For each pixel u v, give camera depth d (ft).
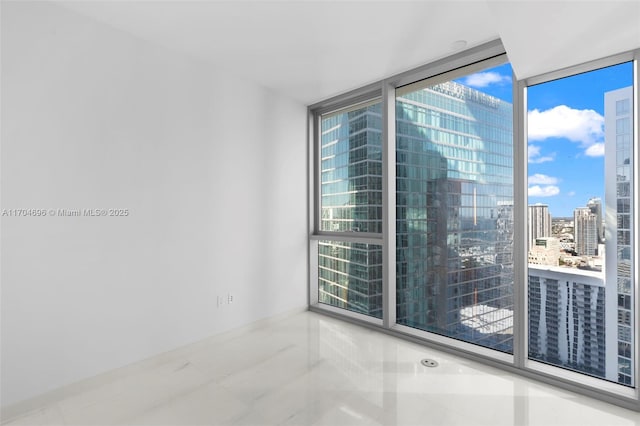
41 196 6.81
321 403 6.84
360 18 7.44
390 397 7.06
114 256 7.88
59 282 7.06
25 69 6.57
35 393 6.73
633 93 6.87
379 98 11.43
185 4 6.96
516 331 8.10
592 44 6.07
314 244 13.48
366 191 11.81
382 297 10.93
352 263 12.41
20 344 6.57
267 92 11.61
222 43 8.63
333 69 10.16
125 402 6.92
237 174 10.65
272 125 11.80
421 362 8.73
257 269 11.28
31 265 6.70
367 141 11.77
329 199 13.19
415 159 10.67
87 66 7.42
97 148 7.59
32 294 6.71
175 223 9.05
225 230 10.30
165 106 8.82
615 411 6.55
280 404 6.82
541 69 7.32
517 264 8.10
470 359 8.88
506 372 8.20
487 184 9.13
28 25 6.61
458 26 7.72
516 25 5.27
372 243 11.26
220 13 7.29
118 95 7.92
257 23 7.69
